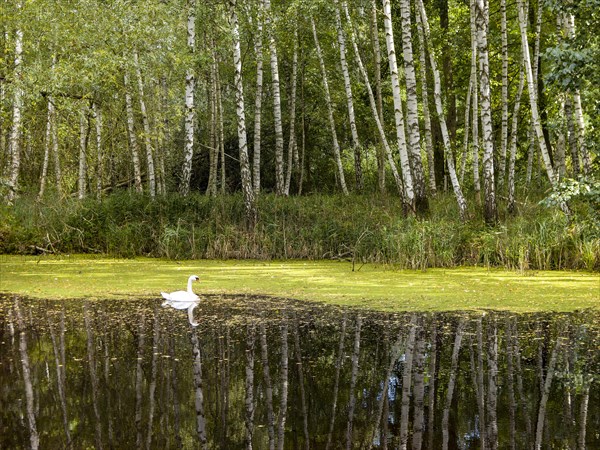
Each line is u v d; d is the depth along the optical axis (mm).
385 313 11367
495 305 12055
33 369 8023
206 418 6418
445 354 8648
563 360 8320
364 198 25188
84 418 6402
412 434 5949
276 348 8984
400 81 31453
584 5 12156
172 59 21844
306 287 14266
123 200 21969
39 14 18828
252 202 20734
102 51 18719
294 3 24172
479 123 32812
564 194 12617
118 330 10117
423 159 34656
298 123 33094
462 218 19734
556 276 15680
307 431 6055
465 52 26812
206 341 9414
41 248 20969
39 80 18297
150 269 17422
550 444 5672
